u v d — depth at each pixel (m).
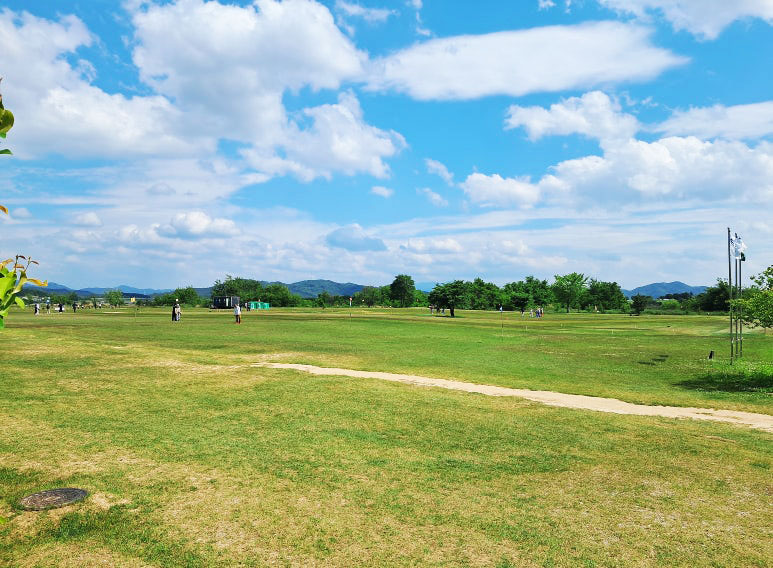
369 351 27.80
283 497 7.70
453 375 20.66
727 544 6.46
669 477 8.93
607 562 5.98
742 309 21.78
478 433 11.70
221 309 97.06
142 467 8.77
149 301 115.69
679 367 24.09
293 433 11.20
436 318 68.62
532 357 27.61
